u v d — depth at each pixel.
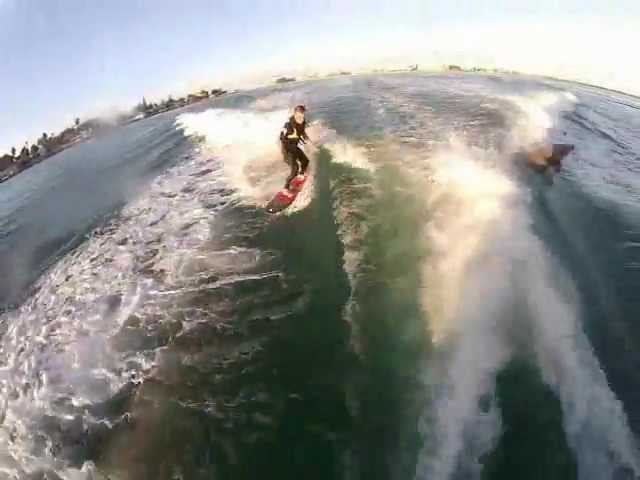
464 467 4.48
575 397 4.84
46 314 7.50
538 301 5.65
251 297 6.69
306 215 7.93
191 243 8.02
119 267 7.98
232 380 5.71
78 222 10.03
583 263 6.20
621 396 4.83
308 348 5.84
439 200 7.35
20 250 9.83
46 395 6.12
